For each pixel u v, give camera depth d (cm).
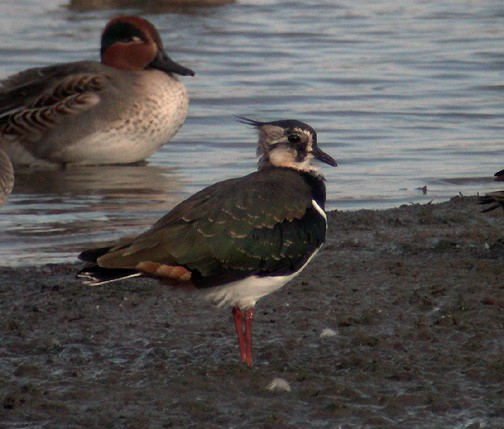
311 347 1052
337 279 1258
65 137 1970
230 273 966
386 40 2998
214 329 1109
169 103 1992
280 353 1034
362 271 1291
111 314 1151
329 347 1049
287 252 985
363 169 1888
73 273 1319
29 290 1244
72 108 1962
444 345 1049
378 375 975
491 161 1930
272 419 883
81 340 1073
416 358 1016
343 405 907
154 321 1130
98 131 1967
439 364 999
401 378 970
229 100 2362
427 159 1944
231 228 966
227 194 989
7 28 3055
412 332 1082
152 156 2045
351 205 1680
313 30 3123
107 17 3278
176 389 952
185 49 2869
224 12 3397
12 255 1430
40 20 3188
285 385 950
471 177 1833
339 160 1942
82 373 991
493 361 1004
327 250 1385
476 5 3509
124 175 1912
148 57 2023
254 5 3491
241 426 879
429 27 3173
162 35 3041
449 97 2391
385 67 2673
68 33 3006
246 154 2017
